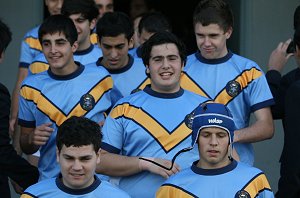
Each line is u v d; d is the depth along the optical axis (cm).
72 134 1125
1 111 1297
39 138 1348
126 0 2203
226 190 1157
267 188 1169
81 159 1130
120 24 1471
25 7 1855
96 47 1591
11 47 1850
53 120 1378
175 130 1261
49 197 1154
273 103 1392
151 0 2177
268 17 1856
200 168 1167
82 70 1396
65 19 1386
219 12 1375
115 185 1232
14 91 1650
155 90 1279
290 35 1861
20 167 1324
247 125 1409
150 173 1256
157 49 1256
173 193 1166
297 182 1255
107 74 1409
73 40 1385
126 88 1491
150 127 1262
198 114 1159
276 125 1820
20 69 1667
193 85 1392
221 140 1152
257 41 1855
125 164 1249
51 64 1377
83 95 1384
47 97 1383
